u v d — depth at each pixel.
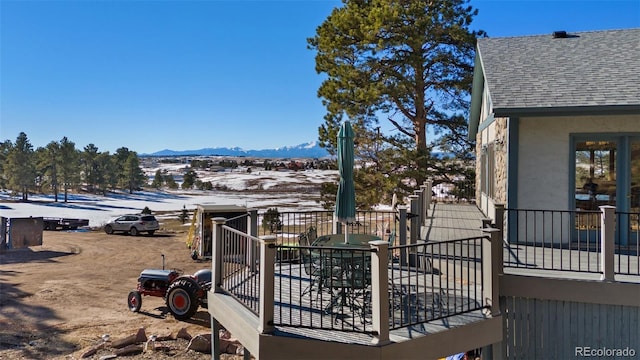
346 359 4.44
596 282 5.87
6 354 9.12
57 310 12.54
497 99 8.34
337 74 19.39
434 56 19.80
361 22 18.83
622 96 7.81
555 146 8.55
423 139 20.77
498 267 5.98
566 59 9.93
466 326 5.03
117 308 13.03
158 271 13.29
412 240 7.74
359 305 5.50
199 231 21.80
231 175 130.62
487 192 12.87
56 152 68.62
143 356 9.06
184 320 11.91
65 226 35.19
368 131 20.19
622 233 8.29
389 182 19.22
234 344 9.41
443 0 19.42
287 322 5.07
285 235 17.30
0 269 18.59
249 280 6.36
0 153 75.69
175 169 164.00
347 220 5.95
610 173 8.37
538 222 8.65
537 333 6.15
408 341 4.55
